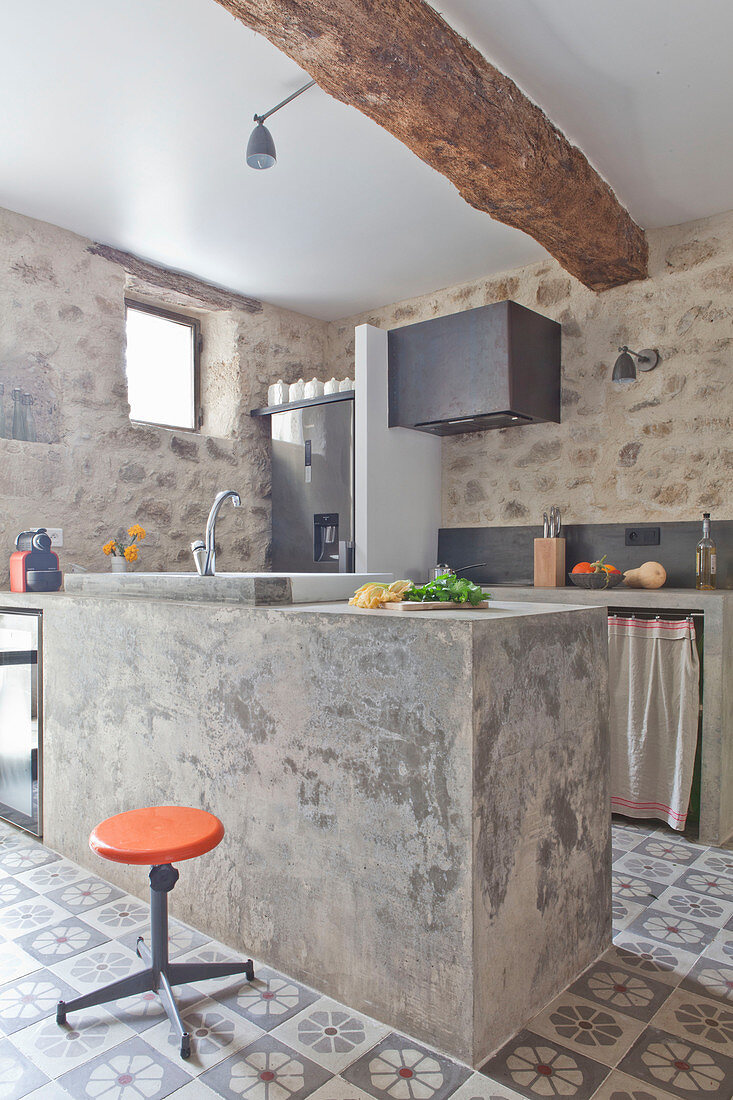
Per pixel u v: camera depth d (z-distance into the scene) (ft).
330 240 12.51
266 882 6.53
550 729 6.02
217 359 15.28
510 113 8.05
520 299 13.75
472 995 5.09
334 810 5.96
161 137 9.37
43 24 7.27
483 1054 5.19
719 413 11.35
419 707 5.38
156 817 6.01
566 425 13.14
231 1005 5.90
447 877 5.22
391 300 15.58
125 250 13.00
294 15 6.14
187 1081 5.00
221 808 6.98
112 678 8.27
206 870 7.15
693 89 8.34
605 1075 5.03
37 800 9.59
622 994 6.07
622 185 10.48
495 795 5.31
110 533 12.85
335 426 13.79
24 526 11.64
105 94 8.45
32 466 11.76
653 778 10.18
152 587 8.32
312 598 7.59
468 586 6.76
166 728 7.57
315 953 6.12
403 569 14.01
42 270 11.91
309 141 9.40
